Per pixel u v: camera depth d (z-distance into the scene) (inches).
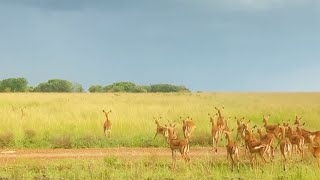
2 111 1497.3
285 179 718.5
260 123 1423.5
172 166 815.7
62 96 2869.1
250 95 3068.4
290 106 1886.1
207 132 1169.4
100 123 1294.3
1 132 1140.5
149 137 1156.5
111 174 745.0
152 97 2871.6
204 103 2171.5
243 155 911.7
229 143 820.0
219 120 1102.4
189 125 1106.1
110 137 1159.0
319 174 714.2
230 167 815.7
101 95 3203.7
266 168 788.0
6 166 820.6
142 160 862.5
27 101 2218.3
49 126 1245.1
